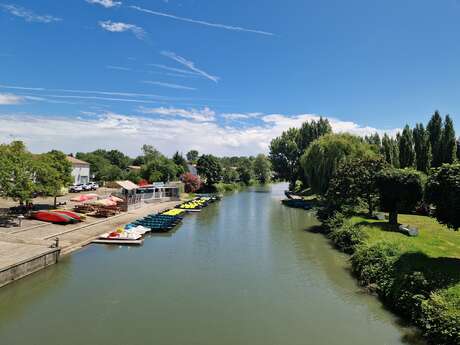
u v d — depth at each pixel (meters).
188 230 39.00
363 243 26.06
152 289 20.23
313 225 42.72
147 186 63.59
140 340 14.42
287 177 99.81
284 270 24.12
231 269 24.30
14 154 33.59
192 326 15.80
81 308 17.44
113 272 23.16
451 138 49.69
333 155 54.03
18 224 31.86
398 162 56.62
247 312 17.36
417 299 15.47
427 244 24.03
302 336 15.02
